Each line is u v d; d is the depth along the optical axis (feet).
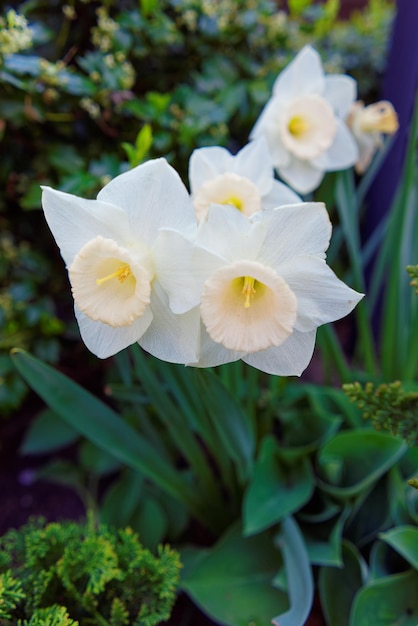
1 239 1.72
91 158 1.64
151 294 1.03
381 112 1.57
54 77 1.48
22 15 1.47
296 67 1.41
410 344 1.60
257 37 1.79
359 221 2.20
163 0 1.66
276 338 1.00
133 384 1.40
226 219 0.98
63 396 1.29
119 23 1.58
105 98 1.55
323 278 1.00
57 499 1.73
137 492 1.51
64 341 1.83
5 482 1.78
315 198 1.67
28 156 1.64
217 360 1.05
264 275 0.97
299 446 1.57
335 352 1.57
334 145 1.45
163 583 1.20
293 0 1.84
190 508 1.44
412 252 1.63
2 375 1.67
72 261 1.04
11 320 1.69
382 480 1.49
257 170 1.21
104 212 1.01
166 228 0.99
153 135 1.58
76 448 1.88
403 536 1.25
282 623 1.13
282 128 1.39
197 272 0.99
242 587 1.35
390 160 1.87
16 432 1.91
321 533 1.45
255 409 1.63
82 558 1.19
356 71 2.25
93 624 1.20
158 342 1.05
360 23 2.35
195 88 1.72
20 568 1.20
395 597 1.26
